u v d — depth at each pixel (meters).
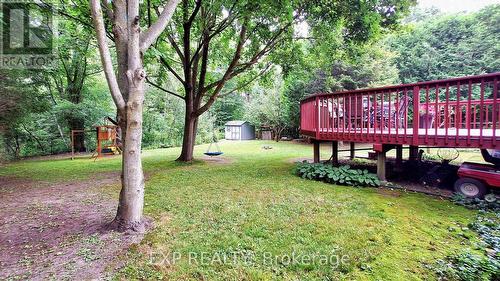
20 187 5.60
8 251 2.63
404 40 17.61
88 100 13.63
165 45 9.14
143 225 3.19
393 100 7.98
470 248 2.66
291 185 5.29
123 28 3.12
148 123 17.02
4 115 7.13
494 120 3.97
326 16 7.11
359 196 4.50
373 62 13.74
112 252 2.58
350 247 2.64
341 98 6.23
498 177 4.18
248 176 6.27
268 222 3.30
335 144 7.10
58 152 14.53
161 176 6.45
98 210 3.95
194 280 2.11
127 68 3.11
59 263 2.38
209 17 7.87
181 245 2.70
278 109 17.48
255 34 8.02
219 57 10.00
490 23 15.40
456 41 16.39
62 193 5.03
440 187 5.19
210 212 3.71
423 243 2.76
